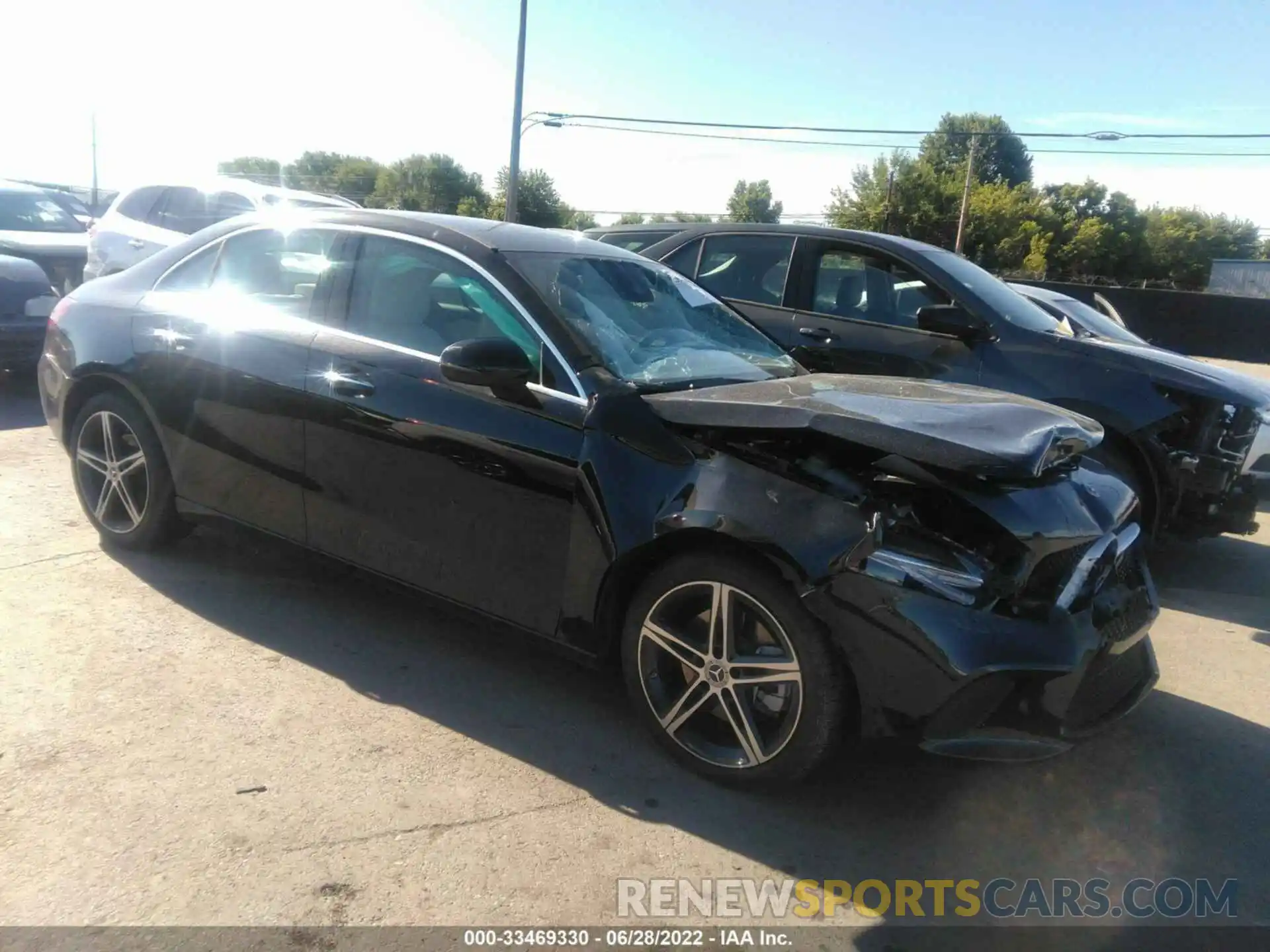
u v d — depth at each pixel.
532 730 3.45
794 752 2.97
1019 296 6.18
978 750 2.80
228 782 3.01
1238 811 3.25
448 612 3.70
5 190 12.01
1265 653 4.70
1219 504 5.35
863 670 2.82
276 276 4.21
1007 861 2.91
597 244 4.32
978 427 2.95
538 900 2.60
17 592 4.25
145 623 4.06
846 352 5.96
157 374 4.36
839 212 62.97
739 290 6.53
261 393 4.03
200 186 11.28
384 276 3.91
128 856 2.65
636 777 3.20
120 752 3.12
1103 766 3.50
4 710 3.32
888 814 3.10
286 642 3.99
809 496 2.93
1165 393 5.30
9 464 6.31
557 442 3.32
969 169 51.41
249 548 4.95
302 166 96.94
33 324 8.15
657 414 3.23
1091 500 3.25
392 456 3.69
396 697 3.61
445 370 3.34
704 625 3.19
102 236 11.09
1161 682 4.27
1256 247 85.06
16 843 2.67
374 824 2.86
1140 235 81.31
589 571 3.27
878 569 2.78
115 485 4.67
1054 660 2.80
